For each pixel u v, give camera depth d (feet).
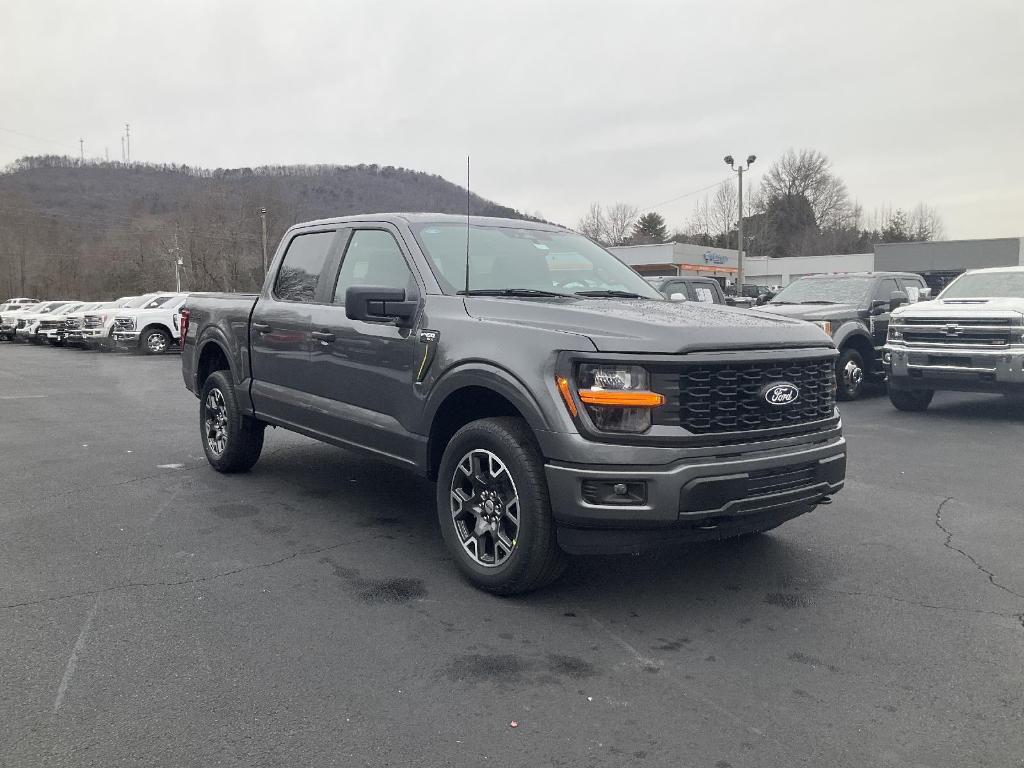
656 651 11.66
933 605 13.42
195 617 12.67
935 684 10.68
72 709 9.85
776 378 13.12
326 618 12.69
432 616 12.82
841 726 9.63
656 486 11.89
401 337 15.43
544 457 12.52
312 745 9.12
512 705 10.07
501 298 14.89
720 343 12.51
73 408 36.99
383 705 10.03
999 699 10.28
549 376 12.52
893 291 42.34
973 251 175.83
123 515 18.37
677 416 12.11
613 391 12.05
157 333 78.64
